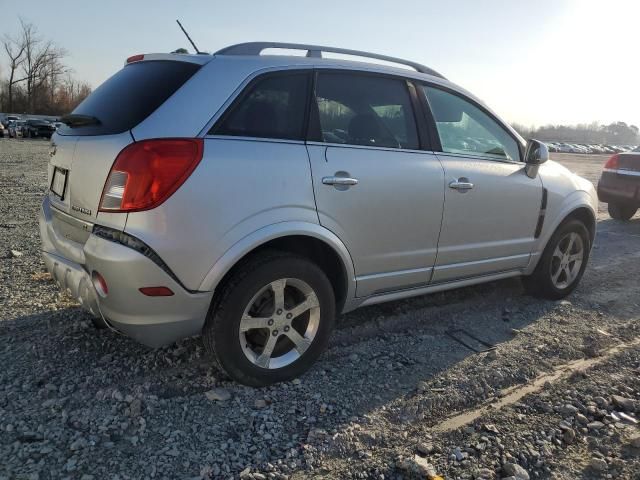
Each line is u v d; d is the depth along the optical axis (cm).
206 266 267
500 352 359
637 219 954
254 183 277
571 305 457
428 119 364
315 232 298
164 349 339
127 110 279
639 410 293
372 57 361
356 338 375
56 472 228
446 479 235
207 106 276
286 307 306
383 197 327
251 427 267
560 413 288
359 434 264
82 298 284
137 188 253
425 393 303
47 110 7638
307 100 309
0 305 400
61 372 308
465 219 376
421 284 370
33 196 953
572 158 4197
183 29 324
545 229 438
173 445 251
